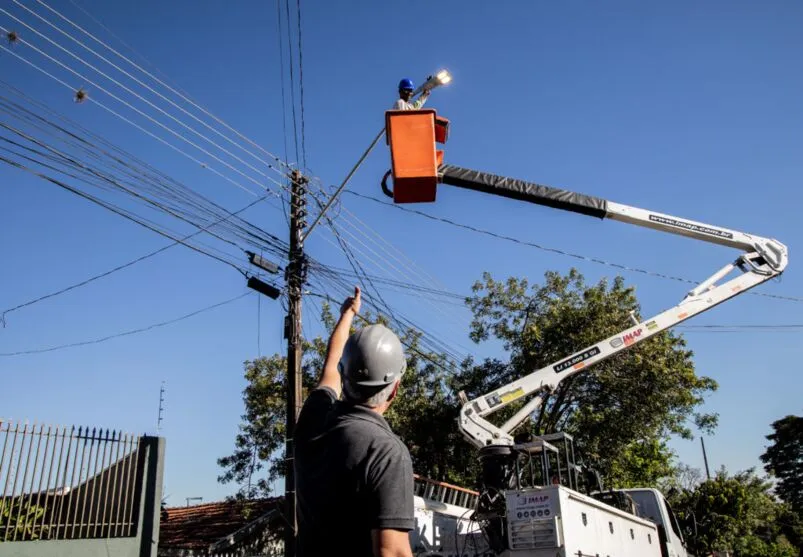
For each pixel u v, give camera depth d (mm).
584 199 8133
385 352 2068
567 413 23344
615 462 23422
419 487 12969
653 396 21828
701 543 26016
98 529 10578
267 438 19969
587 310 22031
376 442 1854
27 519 9586
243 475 19781
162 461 11641
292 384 12625
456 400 22484
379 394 2039
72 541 10039
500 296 23469
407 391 21641
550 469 12648
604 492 13938
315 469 1923
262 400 20031
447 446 21875
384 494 1765
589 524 10930
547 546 9914
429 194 5516
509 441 14633
